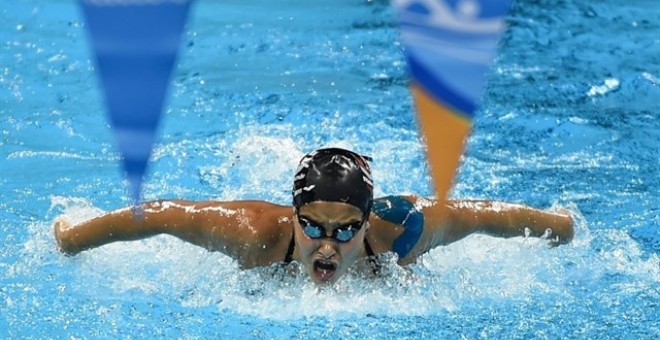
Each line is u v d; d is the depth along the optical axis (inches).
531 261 565.3
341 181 465.7
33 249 568.4
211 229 522.9
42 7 986.7
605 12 1011.3
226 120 754.8
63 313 505.7
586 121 761.0
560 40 934.4
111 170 671.8
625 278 552.4
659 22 989.2
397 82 837.2
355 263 518.0
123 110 218.8
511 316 509.4
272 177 668.7
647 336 489.4
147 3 212.1
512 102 789.9
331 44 922.1
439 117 221.6
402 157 697.0
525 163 695.1
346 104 786.2
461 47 216.5
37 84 815.7
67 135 726.5
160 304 517.0
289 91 812.0
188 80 834.2
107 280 542.3
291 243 516.7
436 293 529.0
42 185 647.1
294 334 487.2
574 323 502.9
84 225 535.2
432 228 522.0
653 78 841.5
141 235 531.5
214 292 527.8
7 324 492.7
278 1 1050.1
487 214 544.4
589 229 605.3
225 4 1034.1
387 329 494.0
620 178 676.1
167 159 688.4
